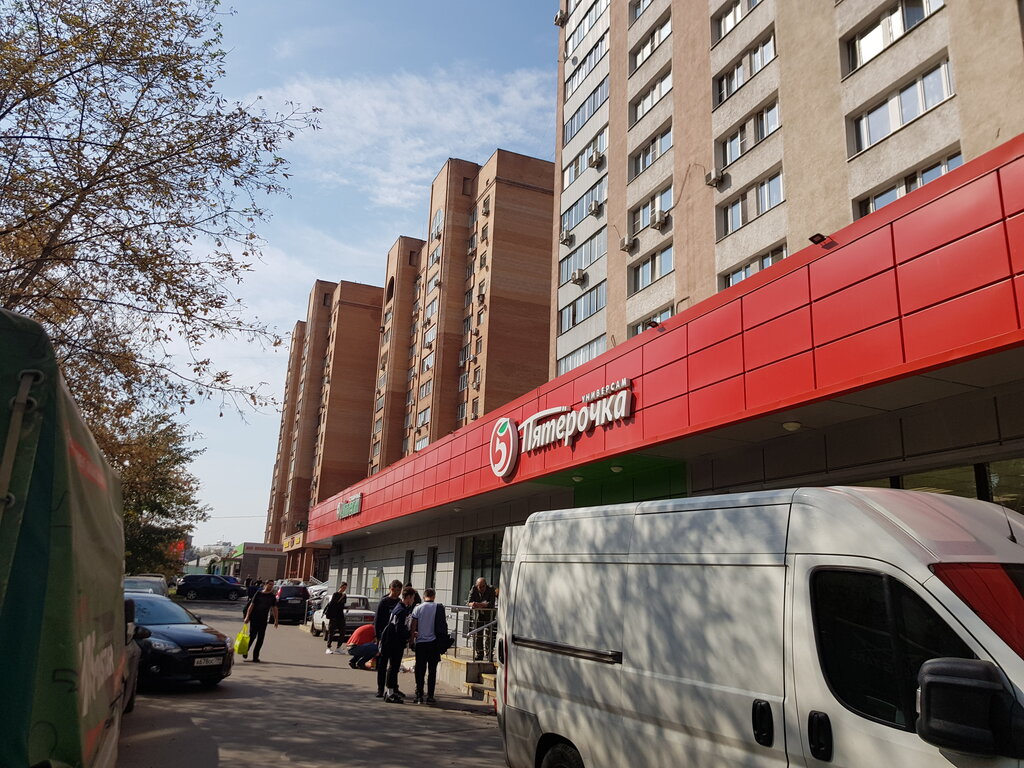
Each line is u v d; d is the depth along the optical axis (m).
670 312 20.20
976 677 2.33
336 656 17.98
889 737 2.81
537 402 16.48
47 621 2.68
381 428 52.22
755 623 3.58
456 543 24.42
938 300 7.72
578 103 27.38
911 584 2.90
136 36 10.09
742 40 18.31
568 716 4.70
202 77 10.60
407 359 52.66
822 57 15.33
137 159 10.52
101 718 3.53
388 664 11.63
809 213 15.05
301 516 68.50
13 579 2.61
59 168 10.01
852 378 8.57
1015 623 2.66
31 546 2.68
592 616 4.73
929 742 2.44
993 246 7.25
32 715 2.54
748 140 17.77
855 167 14.09
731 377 10.57
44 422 2.80
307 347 73.44
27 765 2.47
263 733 8.31
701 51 19.95
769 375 9.89
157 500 37.53
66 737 2.69
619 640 4.44
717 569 3.90
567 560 5.11
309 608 28.25
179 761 6.91
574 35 28.39
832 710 3.07
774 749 3.30
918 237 8.05
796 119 15.78
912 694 2.79
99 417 12.34
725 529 3.94
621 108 24.05
